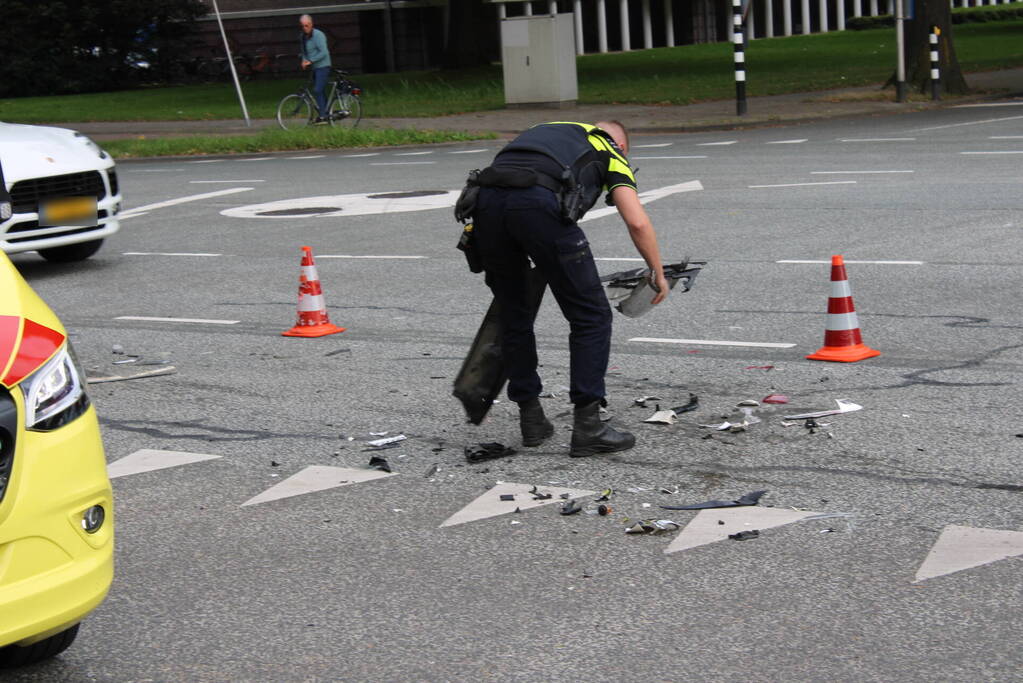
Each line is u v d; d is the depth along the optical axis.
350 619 4.87
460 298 11.14
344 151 25.72
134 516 6.14
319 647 4.64
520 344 6.78
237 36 52.19
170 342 10.02
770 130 24.92
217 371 8.99
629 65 43.75
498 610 4.88
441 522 5.85
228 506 6.21
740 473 6.29
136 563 5.53
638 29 56.97
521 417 6.90
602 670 4.35
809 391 7.67
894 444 6.59
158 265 13.72
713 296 10.56
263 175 22.12
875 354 8.42
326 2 50.91
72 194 13.19
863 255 11.86
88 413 4.20
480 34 51.22
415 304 10.98
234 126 31.45
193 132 30.62
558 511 5.90
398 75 45.72
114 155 26.95
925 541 5.32
